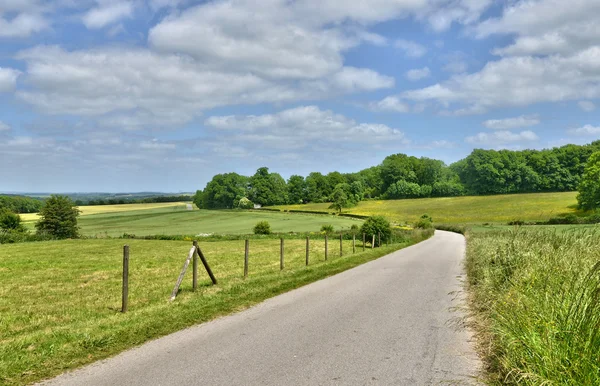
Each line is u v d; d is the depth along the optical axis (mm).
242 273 16719
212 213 113438
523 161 123125
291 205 145750
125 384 5086
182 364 5770
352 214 99125
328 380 5141
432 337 6980
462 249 31594
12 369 5605
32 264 22375
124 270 9859
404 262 20750
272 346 6555
